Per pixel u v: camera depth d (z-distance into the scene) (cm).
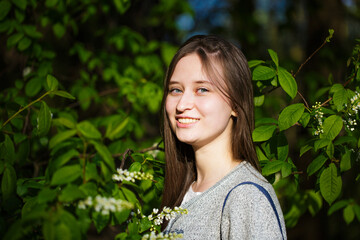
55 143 102
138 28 442
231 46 147
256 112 309
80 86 305
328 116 161
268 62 174
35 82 242
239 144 143
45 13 281
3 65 313
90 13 313
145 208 191
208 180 144
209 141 142
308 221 344
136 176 127
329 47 377
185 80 139
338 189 147
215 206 128
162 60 349
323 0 383
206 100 137
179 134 141
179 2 383
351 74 175
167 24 404
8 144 144
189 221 132
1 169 133
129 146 225
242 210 118
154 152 230
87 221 102
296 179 171
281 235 117
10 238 90
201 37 147
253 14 493
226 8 519
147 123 423
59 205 96
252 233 113
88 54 323
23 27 253
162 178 171
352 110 156
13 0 241
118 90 299
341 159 146
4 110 220
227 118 141
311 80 351
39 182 140
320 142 143
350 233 403
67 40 377
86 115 378
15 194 139
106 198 106
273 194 128
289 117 147
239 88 143
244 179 128
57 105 297
